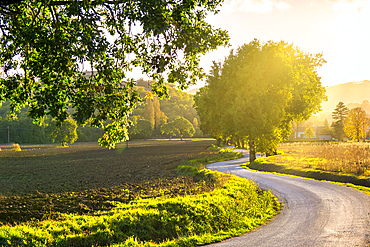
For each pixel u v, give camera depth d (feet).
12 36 30.99
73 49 29.60
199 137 596.29
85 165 134.21
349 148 129.39
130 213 37.68
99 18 29.25
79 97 30.73
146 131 501.56
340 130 368.89
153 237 34.14
